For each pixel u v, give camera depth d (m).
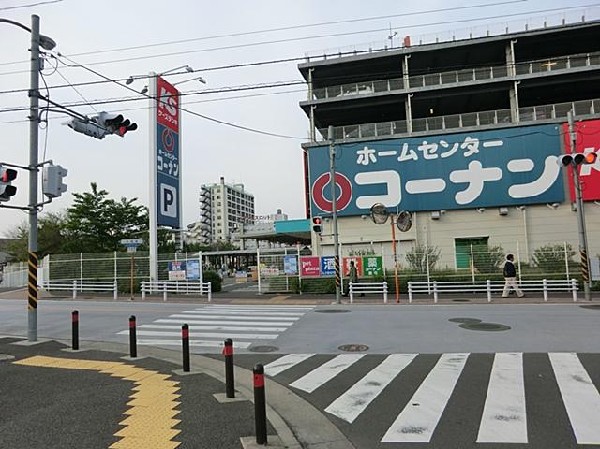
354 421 5.43
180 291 25.38
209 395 6.53
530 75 28.50
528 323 12.55
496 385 6.76
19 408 5.98
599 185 26.16
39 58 11.81
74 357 9.44
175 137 29.05
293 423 5.39
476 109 33.97
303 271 24.27
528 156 27.33
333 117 35.28
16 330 13.27
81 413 5.73
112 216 37.88
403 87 31.52
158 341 11.23
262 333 12.09
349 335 11.52
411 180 28.73
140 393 6.64
